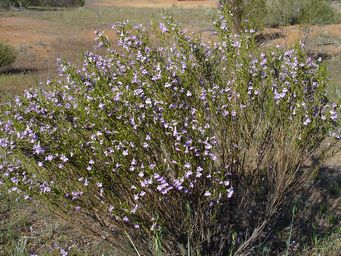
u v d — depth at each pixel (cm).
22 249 394
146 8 2933
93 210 322
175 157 299
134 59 346
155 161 306
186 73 328
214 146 325
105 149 298
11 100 380
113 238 355
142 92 309
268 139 353
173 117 306
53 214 349
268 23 1588
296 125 338
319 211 453
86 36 1703
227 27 367
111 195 309
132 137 295
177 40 355
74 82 330
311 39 1323
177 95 323
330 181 517
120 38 351
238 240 365
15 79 1032
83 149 302
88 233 340
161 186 285
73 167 308
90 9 2748
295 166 353
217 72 357
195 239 334
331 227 429
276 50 371
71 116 313
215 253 354
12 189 308
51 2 2938
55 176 312
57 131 307
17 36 1659
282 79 351
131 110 305
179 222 324
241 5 1209
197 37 373
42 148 299
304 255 391
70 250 400
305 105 336
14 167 319
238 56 355
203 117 314
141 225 315
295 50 355
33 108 313
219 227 347
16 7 2645
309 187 504
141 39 351
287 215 445
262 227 359
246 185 354
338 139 369
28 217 462
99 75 323
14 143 301
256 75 349
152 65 338
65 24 1994
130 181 302
